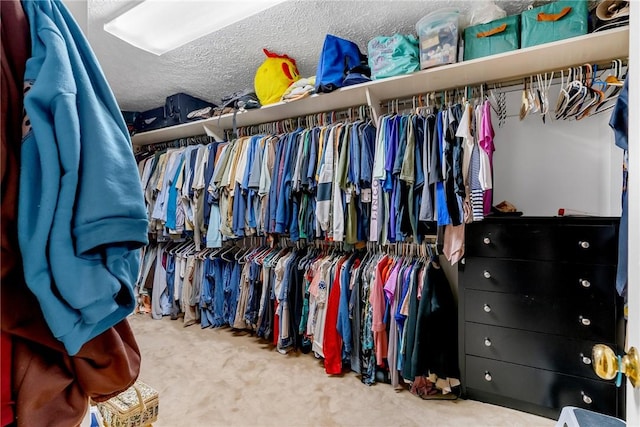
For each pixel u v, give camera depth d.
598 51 1.53
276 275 2.39
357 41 2.10
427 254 2.03
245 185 2.34
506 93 1.99
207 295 2.86
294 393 1.81
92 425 1.07
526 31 1.55
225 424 1.55
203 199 2.65
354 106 2.26
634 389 0.53
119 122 0.59
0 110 0.46
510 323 1.62
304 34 2.00
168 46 1.91
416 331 1.75
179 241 3.26
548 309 1.53
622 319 1.38
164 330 2.77
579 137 1.84
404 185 1.77
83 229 0.48
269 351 2.34
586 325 1.45
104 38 1.96
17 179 0.47
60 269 0.46
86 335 0.51
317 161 2.06
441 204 1.63
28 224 0.46
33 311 0.50
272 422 1.56
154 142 3.49
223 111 2.60
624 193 1.22
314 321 2.17
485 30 1.63
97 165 0.51
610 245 1.41
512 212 1.74
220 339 2.57
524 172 1.97
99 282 0.50
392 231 1.79
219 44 2.08
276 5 1.64
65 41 0.54
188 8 1.57
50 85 0.48
